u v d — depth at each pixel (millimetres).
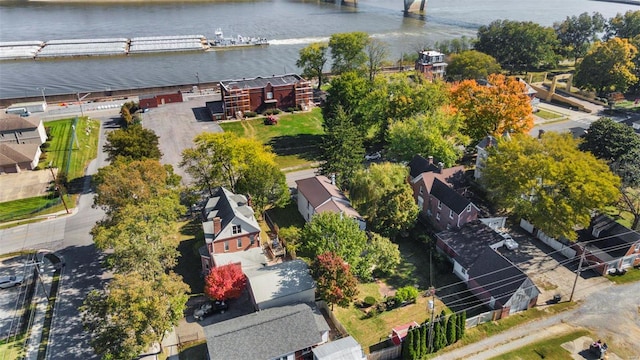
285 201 70625
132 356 41969
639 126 99375
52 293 55188
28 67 154750
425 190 72125
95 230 55812
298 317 46500
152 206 54031
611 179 60125
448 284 57688
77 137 97125
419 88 89875
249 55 170625
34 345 47938
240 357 42750
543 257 61656
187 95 126500
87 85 137875
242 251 59031
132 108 113562
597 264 58562
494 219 66938
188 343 48062
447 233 63688
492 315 51031
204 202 73938
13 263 60438
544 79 135625
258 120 111438
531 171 61219
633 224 65750
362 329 50094
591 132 79125
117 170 59594
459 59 132875
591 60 122562
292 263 54625
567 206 57781
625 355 46750
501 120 83250
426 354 46625
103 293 50031
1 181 80500
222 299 51500
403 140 81062
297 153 94250
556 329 50094
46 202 74312
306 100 120125
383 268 57781
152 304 42219
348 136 76688
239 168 68750
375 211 66062
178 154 91562
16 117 91188
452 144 81625
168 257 52969
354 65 132750
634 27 148625
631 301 54062
